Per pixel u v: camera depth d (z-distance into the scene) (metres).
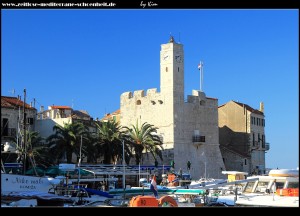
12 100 87.12
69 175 62.72
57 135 81.31
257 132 127.81
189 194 44.34
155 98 111.06
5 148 54.50
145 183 69.50
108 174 71.50
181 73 110.25
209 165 113.81
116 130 90.19
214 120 116.69
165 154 107.38
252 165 124.38
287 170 43.19
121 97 118.19
